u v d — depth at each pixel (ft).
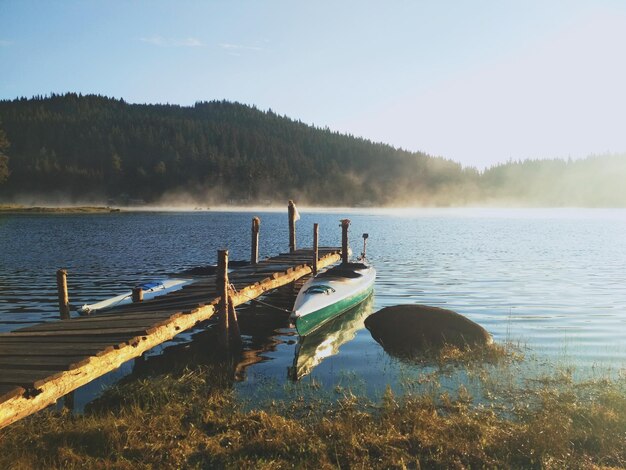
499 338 41.04
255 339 42.47
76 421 24.41
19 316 49.11
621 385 28.89
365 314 51.72
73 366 24.71
